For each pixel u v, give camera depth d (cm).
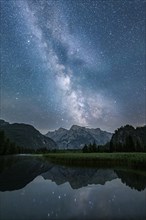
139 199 1748
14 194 2003
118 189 2217
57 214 1353
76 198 1823
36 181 2867
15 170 4288
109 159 5666
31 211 1423
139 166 4456
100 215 1325
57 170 4481
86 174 3616
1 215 1335
